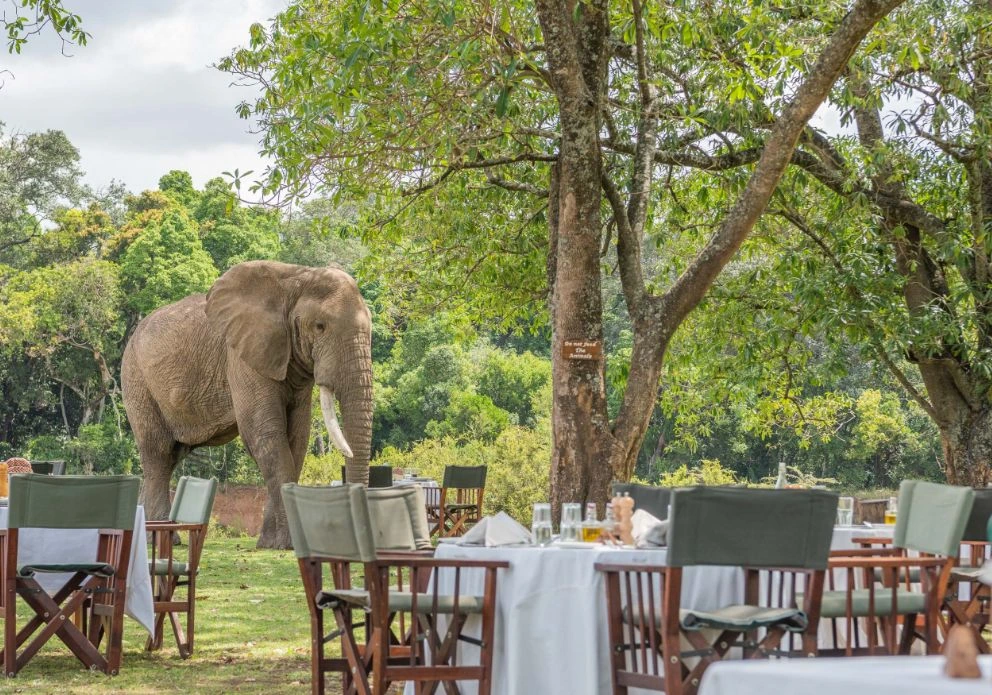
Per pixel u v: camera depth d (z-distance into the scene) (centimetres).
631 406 1057
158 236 4703
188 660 755
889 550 632
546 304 1728
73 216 5128
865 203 1344
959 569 686
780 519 480
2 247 5056
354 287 1484
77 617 801
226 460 3866
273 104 1191
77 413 5006
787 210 1499
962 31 1270
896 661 238
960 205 1439
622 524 554
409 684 573
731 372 1662
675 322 1079
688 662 520
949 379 1439
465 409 4384
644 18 1200
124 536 696
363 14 1014
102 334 4534
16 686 660
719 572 524
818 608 484
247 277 1488
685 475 2456
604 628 505
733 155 1381
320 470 2427
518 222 1596
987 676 223
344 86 1083
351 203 1447
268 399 1470
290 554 1414
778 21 1295
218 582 1156
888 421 3612
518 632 516
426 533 675
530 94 1270
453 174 1454
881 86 1317
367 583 519
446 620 562
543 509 555
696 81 1327
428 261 1686
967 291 1365
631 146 1288
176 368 1600
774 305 1554
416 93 1104
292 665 741
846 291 1407
